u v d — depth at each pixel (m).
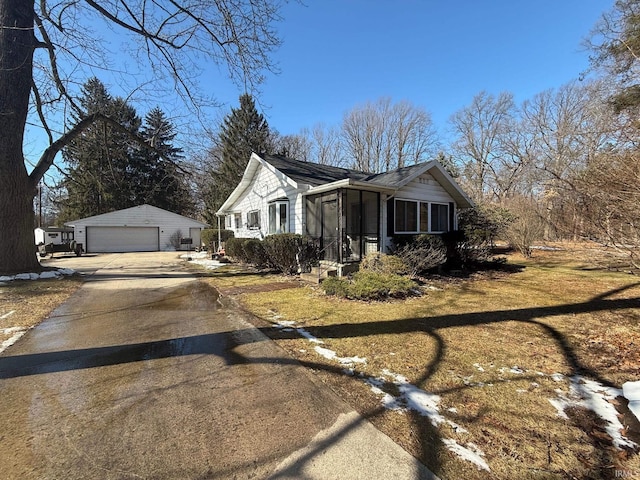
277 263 10.00
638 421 2.37
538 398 2.72
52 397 2.74
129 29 8.32
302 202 10.37
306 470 1.86
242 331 4.57
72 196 29.38
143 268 12.84
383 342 4.07
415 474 1.83
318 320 5.09
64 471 1.87
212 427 2.30
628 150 4.21
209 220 29.05
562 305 6.00
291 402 2.65
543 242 14.53
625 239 3.96
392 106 33.41
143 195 32.25
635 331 4.41
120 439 2.17
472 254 10.89
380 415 2.45
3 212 8.82
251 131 29.31
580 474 1.86
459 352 3.74
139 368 3.34
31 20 8.81
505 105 31.05
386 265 7.98
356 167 35.16
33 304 6.25
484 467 1.90
